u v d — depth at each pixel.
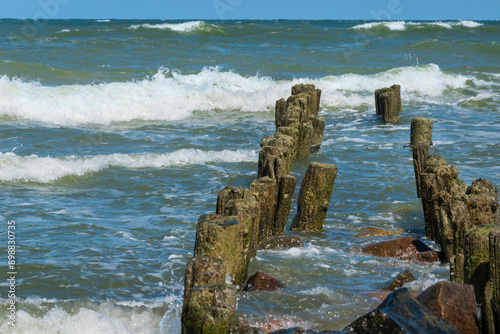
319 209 11.83
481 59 47.22
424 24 70.06
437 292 6.73
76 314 7.59
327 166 11.77
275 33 60.28
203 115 27.16
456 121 25.34
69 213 12.51
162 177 15.87
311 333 6.26
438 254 10.06
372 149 19.89
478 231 7.43
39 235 10.95
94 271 9.26
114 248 10.41
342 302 8.12
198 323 5.63
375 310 6.14
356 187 15.23
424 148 13.86
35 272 9.09
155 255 10.15
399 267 9.85
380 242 10.76
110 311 7.76
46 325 7.23
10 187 14.38
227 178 16.03
